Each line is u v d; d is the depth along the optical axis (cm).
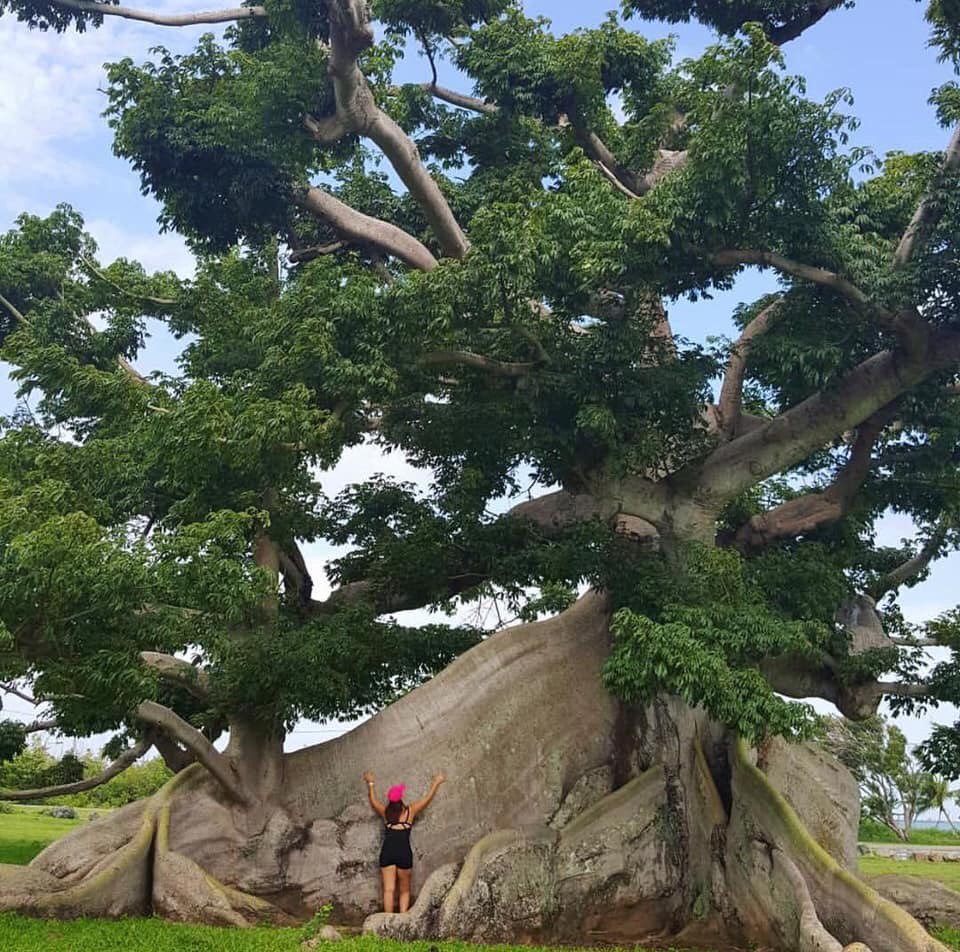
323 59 1902
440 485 1864
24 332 1727
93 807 6112
